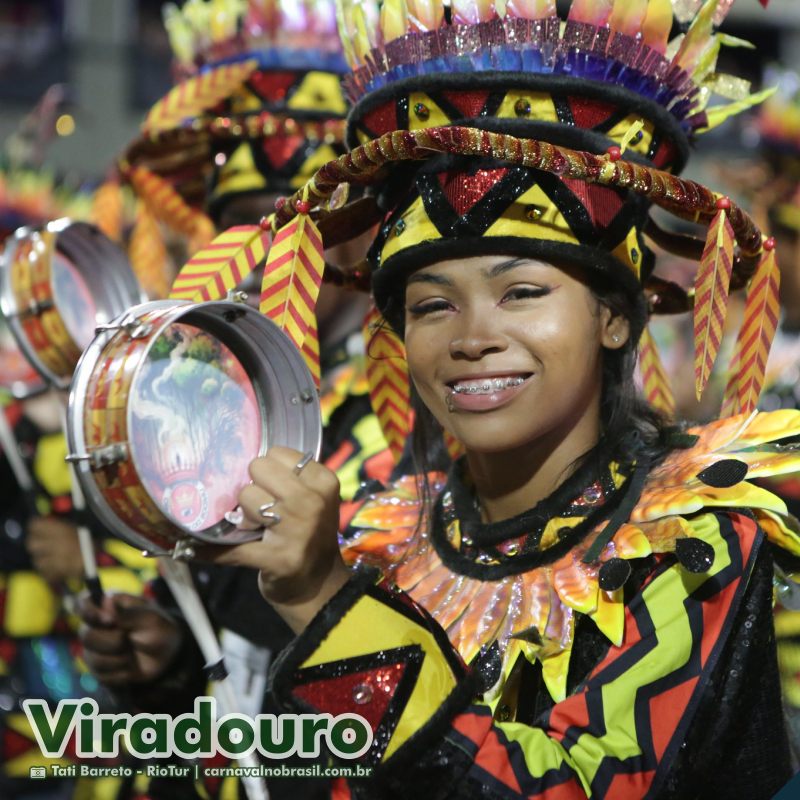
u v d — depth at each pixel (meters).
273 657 7.02
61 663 10.04
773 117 11.22
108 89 26.86
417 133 4.66
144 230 8.64
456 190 4.80
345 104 8.14
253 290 7.64
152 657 6.81
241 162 8.11
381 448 7.34
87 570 6.77
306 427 4.79
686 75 5.15
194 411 4.60
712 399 12.44
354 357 7.69
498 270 4.80
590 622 4.82
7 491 10.16
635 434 5.18
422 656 4.54
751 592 4.80
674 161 5.34
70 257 6.55
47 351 6.34
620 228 4.88
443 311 4.95
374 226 5.71
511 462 5.16
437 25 5.04
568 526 4.98
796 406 10.34
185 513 4.48
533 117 4.91
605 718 4.50
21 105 26.44
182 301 4.71
